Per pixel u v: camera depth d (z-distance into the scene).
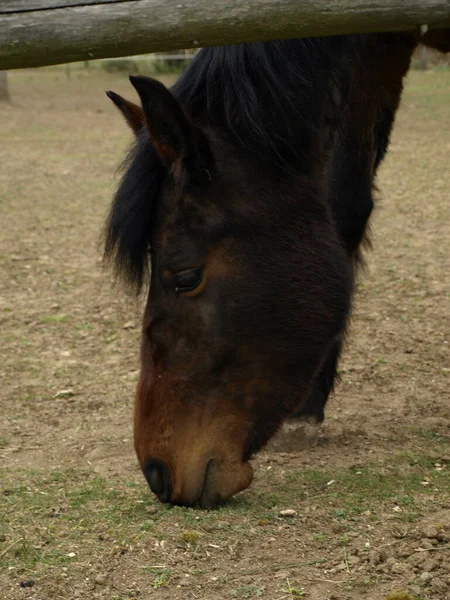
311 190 2.92
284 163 2.85
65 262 7.46
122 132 15.53
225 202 2.78
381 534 2.90
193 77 2.93
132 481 3.45
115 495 3.30
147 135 2.75
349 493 3.26
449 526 2.92
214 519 3.01
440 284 6.54
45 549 2.87
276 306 2.85
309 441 3.75
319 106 2.95
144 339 2.92
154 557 2.79
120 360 5.17
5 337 5.57
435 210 9.20
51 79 23.64
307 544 2.86
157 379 2.89
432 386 4.57
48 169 12.09
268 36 2.07
